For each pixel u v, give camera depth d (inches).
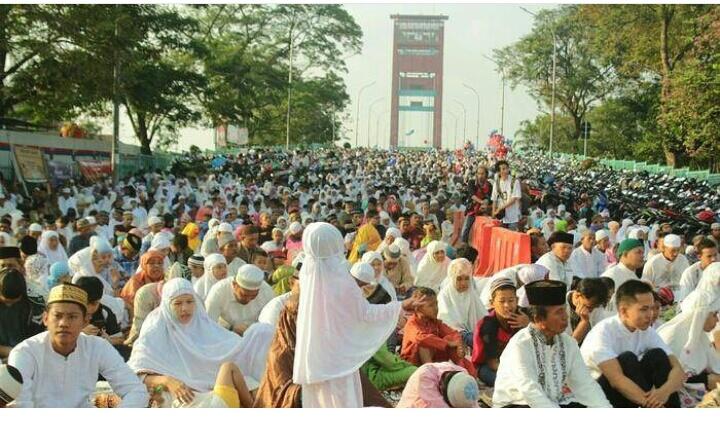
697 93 1138.7
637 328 255.1
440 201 993.5
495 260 578.6
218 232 446.3
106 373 235.3
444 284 360.8
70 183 1031.6
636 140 1886.1
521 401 236.7
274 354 232.5
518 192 664.4
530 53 1772.9
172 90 1443.2
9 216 634.8
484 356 303.3
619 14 1433.3
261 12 1982.0
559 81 1786.4
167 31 1290.6
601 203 1106.7
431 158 2539.4
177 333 279.1
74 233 651.5
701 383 291.9
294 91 2475.4
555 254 417.4
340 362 215.3
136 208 844.6
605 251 561.3
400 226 657.6
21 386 213.9
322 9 2044.8
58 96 1105.4
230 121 1664.6
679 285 461.4
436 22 3299.7
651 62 1477.6
